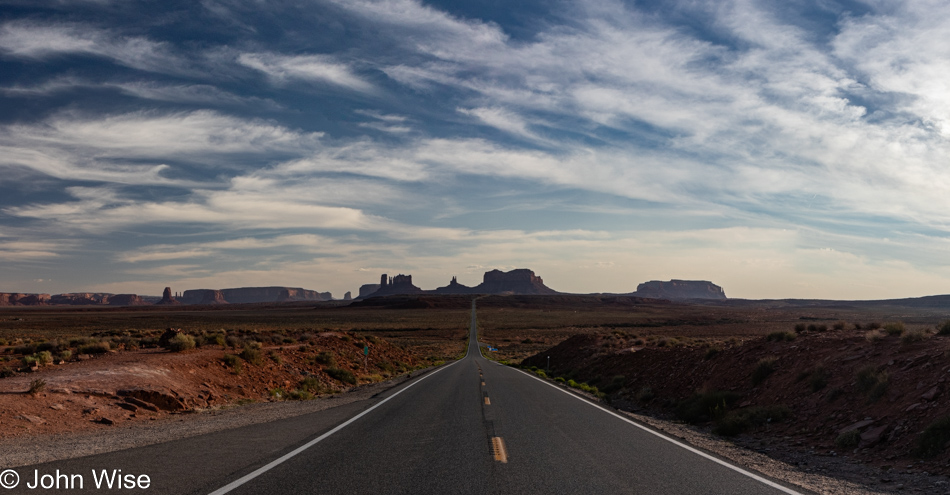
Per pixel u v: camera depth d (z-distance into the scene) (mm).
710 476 7250
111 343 26266
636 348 29969
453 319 169750
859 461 9023
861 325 17828
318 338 36969
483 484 6602
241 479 6656
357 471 7184
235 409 15125
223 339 27219
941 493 6938
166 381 16359
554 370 35375
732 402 14438
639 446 9398
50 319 128250
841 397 11656
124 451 8398
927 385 10125
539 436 10250
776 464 8422
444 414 13289
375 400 16625
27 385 13539
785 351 15562
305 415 13172
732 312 194000
